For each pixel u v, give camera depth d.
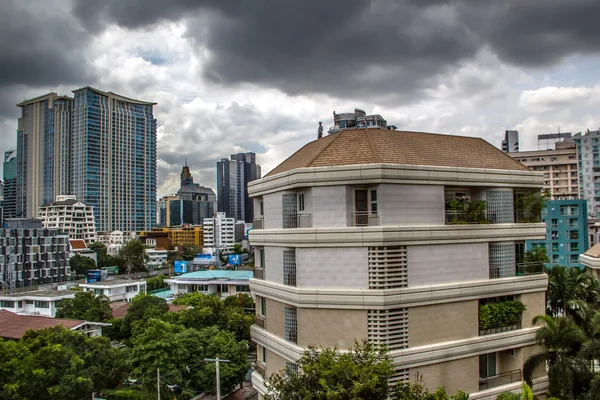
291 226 29.14
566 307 37.59
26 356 41.94
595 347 28.44
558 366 28.92
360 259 26.53
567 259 97.88
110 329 67.44
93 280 133.50
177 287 101.81
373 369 21.58
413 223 27.55
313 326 27.27
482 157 32.69
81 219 190.75
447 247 28.48
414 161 28.59
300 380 21.97
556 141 158.38
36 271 130.00
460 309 28.69
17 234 126.88
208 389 44.25
